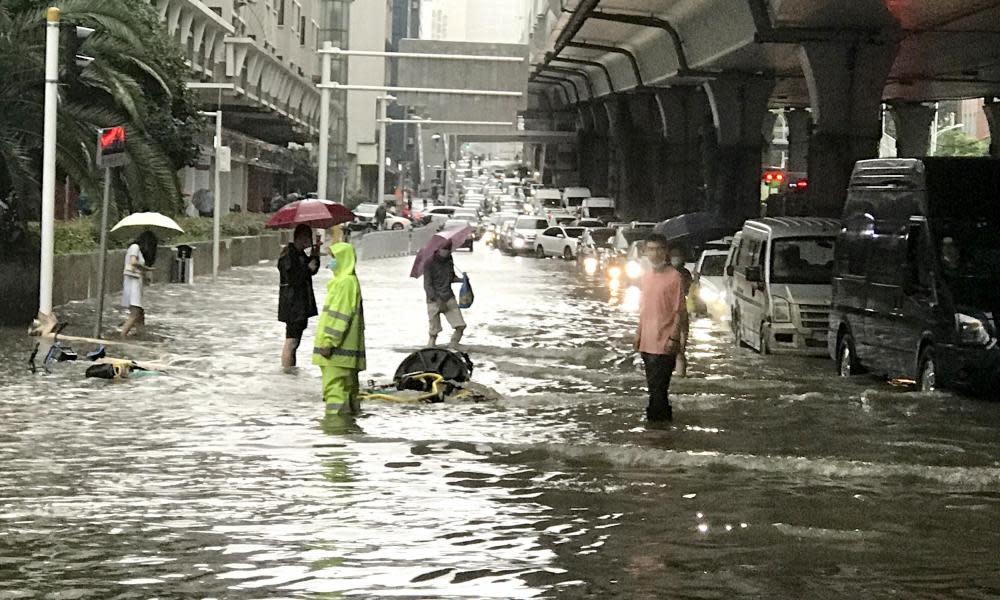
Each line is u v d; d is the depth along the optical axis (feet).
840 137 196.54
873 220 79.15
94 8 97.50
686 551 36.47
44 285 86.17
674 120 352.28
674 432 57.82
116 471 46.11
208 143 250.98
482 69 246.68
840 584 33.37
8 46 92.12
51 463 47.37
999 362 66.69
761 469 49.49
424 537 37.40
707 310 128.16
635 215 412.77
